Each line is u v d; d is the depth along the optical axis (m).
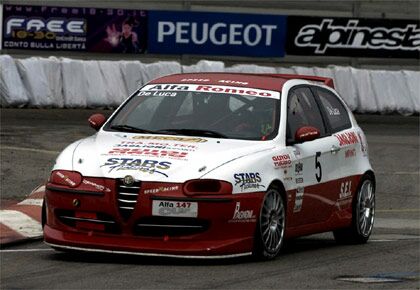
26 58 60.97
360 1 70.56
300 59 69.00
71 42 63.84
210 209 23.75
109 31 64.62
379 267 25.19
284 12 69.88
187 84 28.36
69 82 60.22
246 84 28.28
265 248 25.12
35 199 35.19
